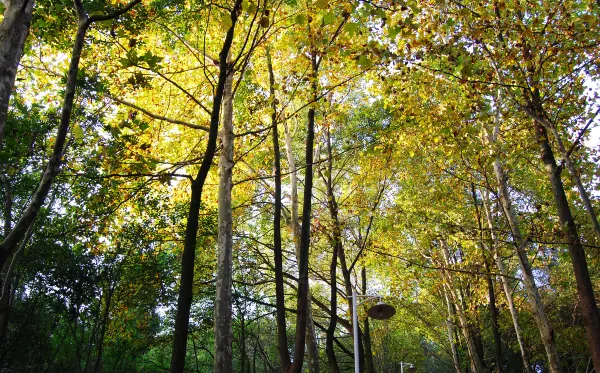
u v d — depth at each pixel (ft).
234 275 60.08
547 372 81.20
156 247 50.34
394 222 50.65
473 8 31.45
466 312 62.95
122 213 43.19
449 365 113.29
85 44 30.14
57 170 13.41
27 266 42.06
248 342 82.58
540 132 31.27
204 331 57.21
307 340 34.83
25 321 43.45
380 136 33.63
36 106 34.22
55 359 52.70
